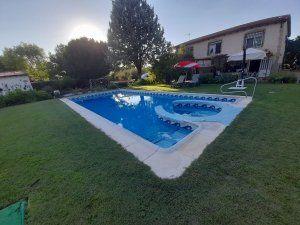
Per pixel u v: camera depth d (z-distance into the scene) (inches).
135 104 538.6
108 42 953.5
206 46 847.7
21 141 216.4
